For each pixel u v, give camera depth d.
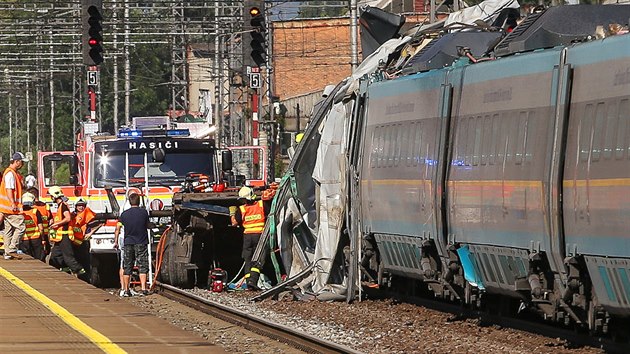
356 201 69.25
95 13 102.25
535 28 53.06
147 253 75.50
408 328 55.12
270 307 66.50
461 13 79.25
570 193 45.53
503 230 51.28
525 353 46.44
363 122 69.44
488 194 52.69
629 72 42.16
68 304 54.44
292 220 73.44
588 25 52.22
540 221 47.72
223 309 60.28
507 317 55.78
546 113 47.78
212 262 79.12
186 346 39.97
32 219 92.06
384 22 88.88
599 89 44.06
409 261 63.03
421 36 72.56
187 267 76.50
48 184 93.44
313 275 71.12
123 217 75.06
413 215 61.25
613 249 42.38
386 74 67.81
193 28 158.12
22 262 79.44
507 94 51.59
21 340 41.50
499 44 55.31
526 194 49.00
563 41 51.78
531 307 52.50
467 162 55.12
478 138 54.22
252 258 75.69
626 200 41.50
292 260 73.44
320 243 70.62
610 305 43.47
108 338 42.06
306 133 73.31
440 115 58.53
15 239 82.00
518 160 49.75
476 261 54.91
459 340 50.75
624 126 42.09
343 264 70.88
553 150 46.75
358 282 68.56
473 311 58.44
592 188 43.81
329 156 70.94
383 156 65.56
